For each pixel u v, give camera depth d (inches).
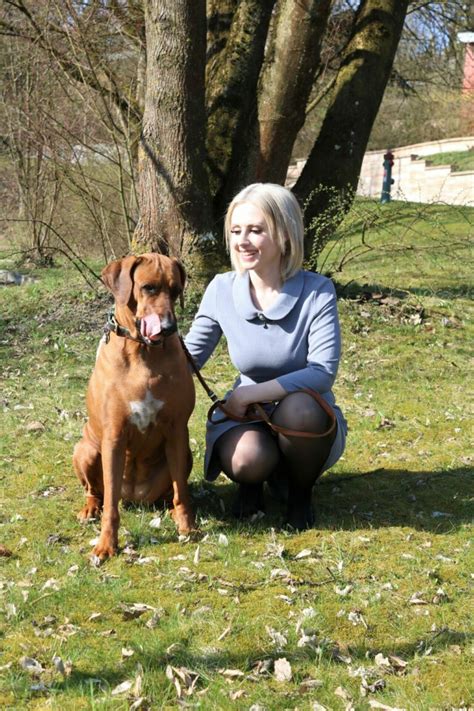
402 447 209.2
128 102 406.0
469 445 209.9
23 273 530.3
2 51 500.1
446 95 1055.0
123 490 159.5
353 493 177.2
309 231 366.0
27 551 146.3
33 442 210.7
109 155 445.4
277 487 168.1
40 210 581.0
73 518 161.6
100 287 378.9
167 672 104.6
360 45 377.4
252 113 358.9
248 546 147.0
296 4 344.5
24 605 123.7
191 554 143.1
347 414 236.2
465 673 106.5
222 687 103.1
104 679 104.8
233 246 148.6
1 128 550.6
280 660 107.4
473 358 295.4
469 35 694.5
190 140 328.2
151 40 322.0
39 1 421.7
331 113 373.1
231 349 154.3
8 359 297.7
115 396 141.7
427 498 173.5
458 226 597.9
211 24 374.6
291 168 956.0
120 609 123.4
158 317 135.3
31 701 101.2
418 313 343.9
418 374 276.5
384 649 112.7
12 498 173.2
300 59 350.3
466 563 140.4
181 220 335.0
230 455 149.2
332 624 119.0
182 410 146.5
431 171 987.3
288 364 150.4
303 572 136.4
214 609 123.4
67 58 413.7
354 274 467.5
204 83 327.9
